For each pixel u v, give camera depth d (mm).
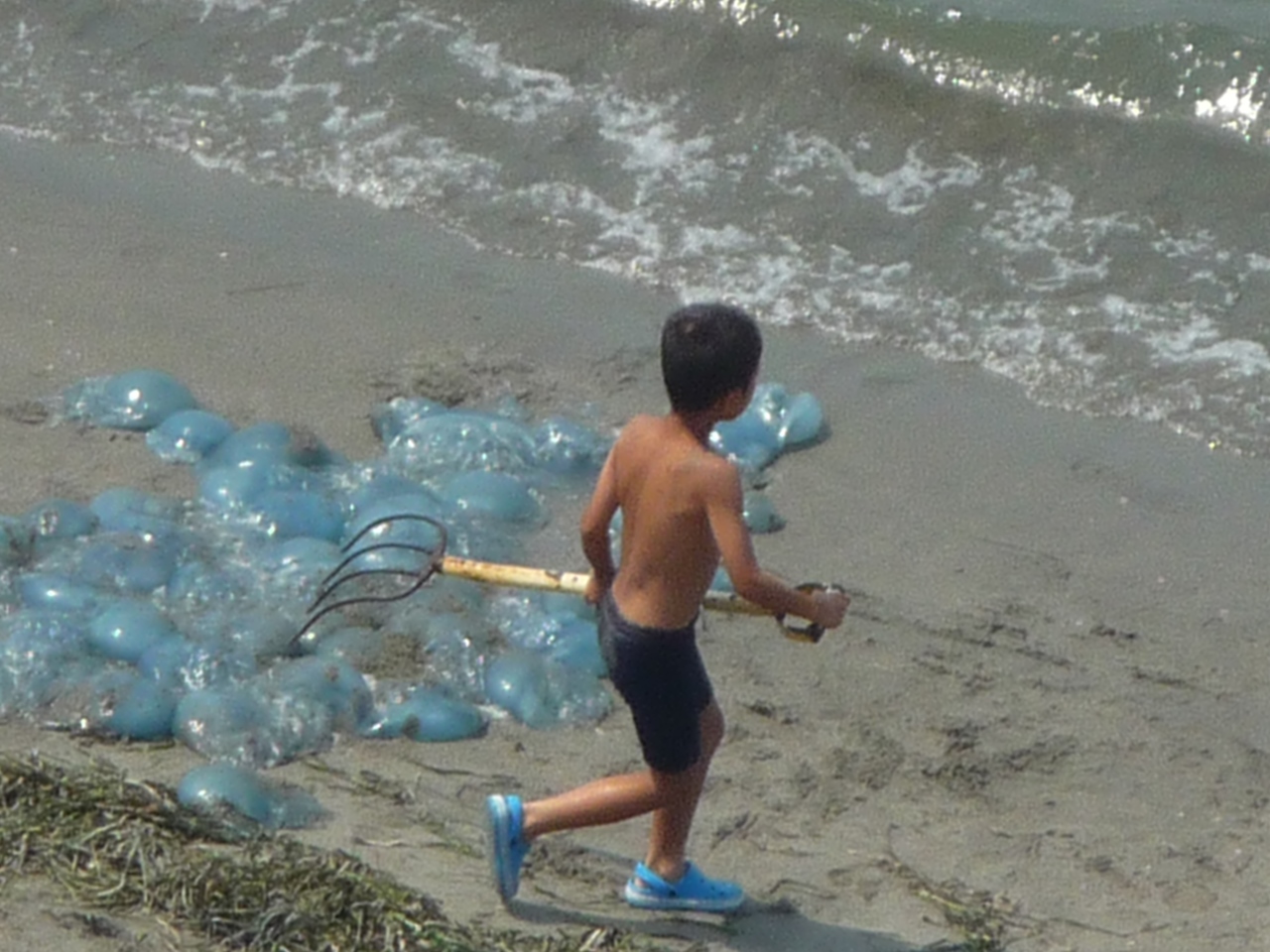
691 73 23516
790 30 23625
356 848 11258
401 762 12492
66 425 16656
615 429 17219
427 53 24297
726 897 11070
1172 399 18234
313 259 20203
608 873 11453
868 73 23094
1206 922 11547
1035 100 22516
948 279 20203
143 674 12938
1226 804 12852
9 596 13805
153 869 10305
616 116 23094
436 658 13516
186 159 22484
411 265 20250
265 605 13945
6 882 10180
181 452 16219
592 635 13977
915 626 14766
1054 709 13828
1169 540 16062
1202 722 13766
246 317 18875
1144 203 21172
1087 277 20141
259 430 16219
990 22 23469
